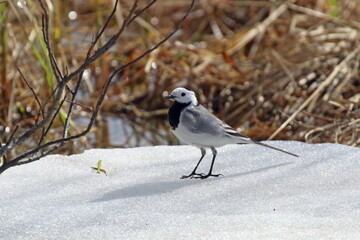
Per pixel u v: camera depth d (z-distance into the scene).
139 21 16.33
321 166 8.19
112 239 6.02
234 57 16.62
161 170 8.54
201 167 8.66
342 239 5.64
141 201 7.19
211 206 6.98
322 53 15.41
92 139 13.38
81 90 15.81
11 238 6.23
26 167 8.47
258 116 14.14
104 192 7.62
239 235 5.82
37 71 15.16
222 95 15.00
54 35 14.98
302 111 12.57
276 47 16.47
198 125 8.55
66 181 8.02
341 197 6.98
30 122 13.78
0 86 14.34
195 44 17.23
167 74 15.80
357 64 14.61
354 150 8.74
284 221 6.18
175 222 6.33
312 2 17.78
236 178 8.00
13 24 16.19
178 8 18.70
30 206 7.12
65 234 6.24
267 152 8.98
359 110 12.85
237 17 18.59
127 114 15.02
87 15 18.06
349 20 16.67
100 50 6.34
